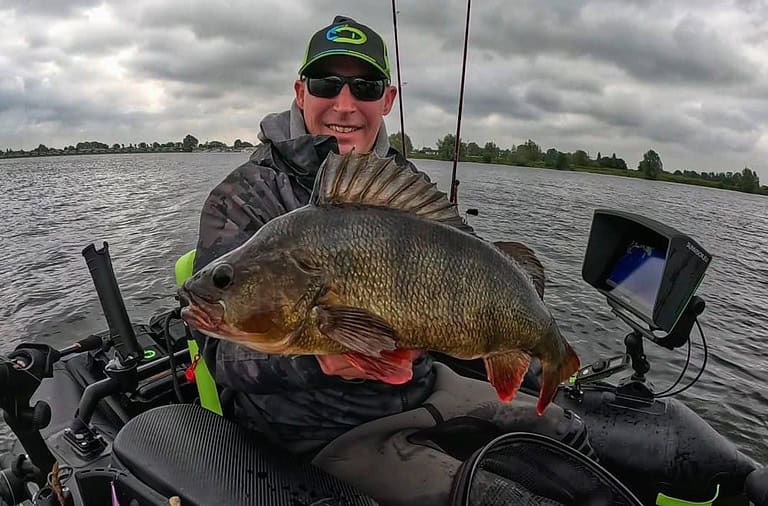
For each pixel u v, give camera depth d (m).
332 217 0.54
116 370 0.86
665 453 0.92
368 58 0.88
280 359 0.64
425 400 0.82
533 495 0.66
